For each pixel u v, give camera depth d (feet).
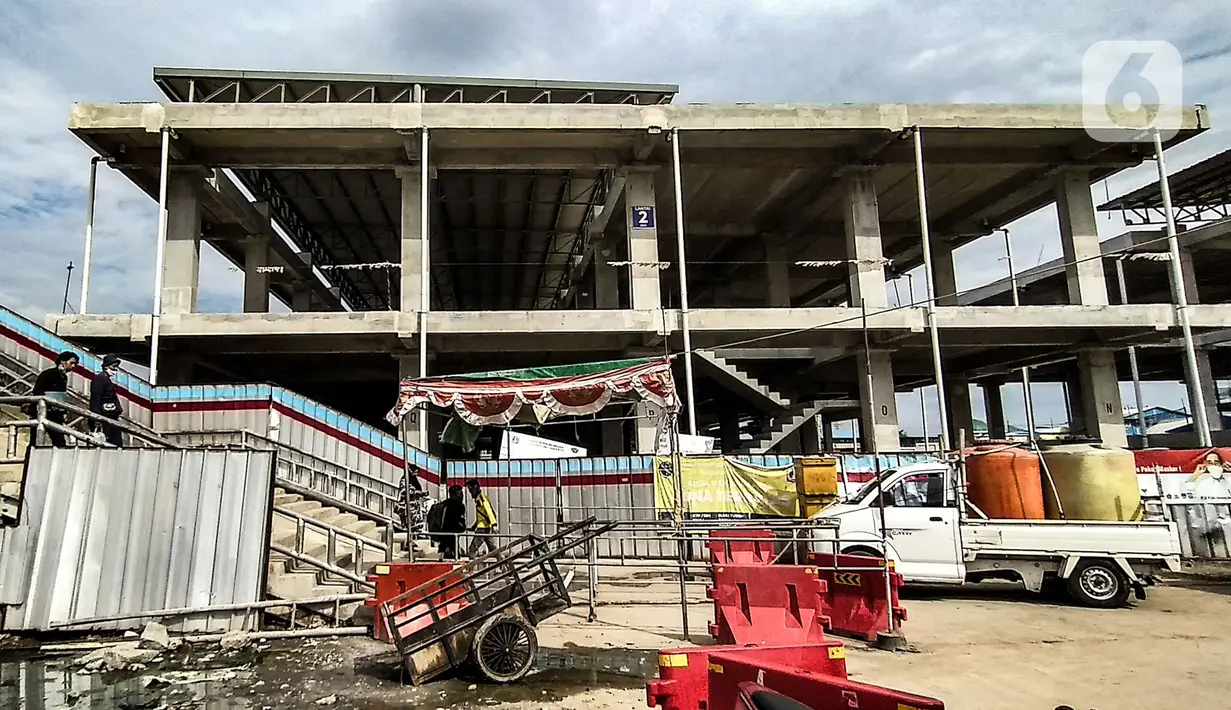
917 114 64.95
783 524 30.91
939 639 27.45
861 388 71.92
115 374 48.24
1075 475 37.52
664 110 63.26
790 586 25.76
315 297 108.88
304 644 25.93
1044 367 108.27
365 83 69.26
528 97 73.87
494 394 39.75
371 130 61.72
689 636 27.84
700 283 108.88
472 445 46.78
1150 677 22.18
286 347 64.49
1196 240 86.17
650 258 66.39
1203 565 48.47
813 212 84.53
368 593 29.89
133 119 59.06
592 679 22.17
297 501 42.91
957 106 65.51
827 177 73.97
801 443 94.89
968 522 36.32
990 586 41.16
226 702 19.61
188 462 27.63
